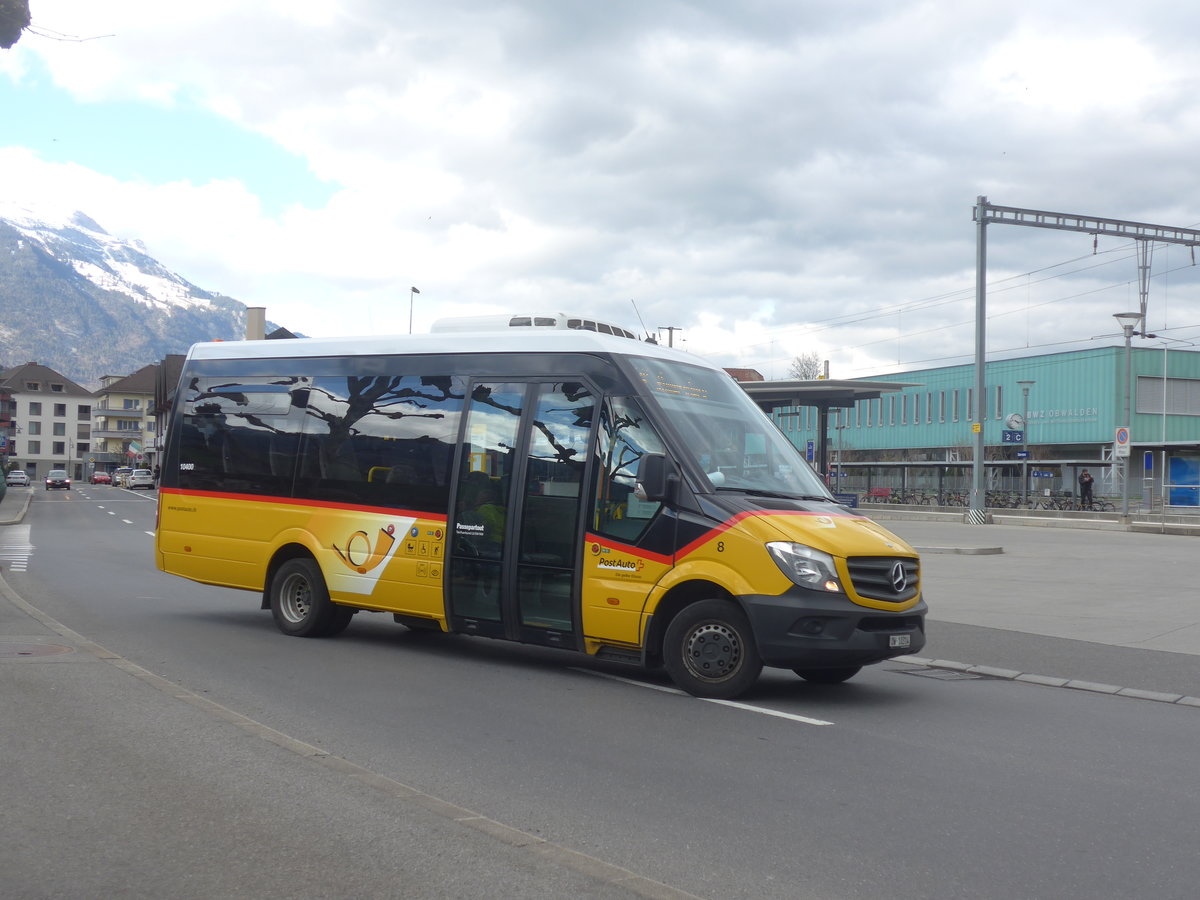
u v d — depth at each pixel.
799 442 88.94
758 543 8.54
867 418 81.62
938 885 4.64
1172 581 18.80
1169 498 50.12
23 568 20.05
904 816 5.63
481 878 4.43
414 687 8.84
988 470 69.38
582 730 7.44
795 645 8.34
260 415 12.04
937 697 9.17
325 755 6.25
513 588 9.80
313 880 4.38
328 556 11.20
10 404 114.69
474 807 5.59
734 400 10.06
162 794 5.46
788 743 7.24
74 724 6.79
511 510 9.89
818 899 4.45
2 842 4.71
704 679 8.75
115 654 9.55
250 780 5.73
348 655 10.40
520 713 7.94
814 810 5.69
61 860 4.52
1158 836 5.39
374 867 4.53
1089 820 5.64
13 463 154.62
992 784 6.32
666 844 5.09
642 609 9.02
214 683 8.73
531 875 4.47
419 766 6.34
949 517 42.62
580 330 9.96
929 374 75.75
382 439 10.97
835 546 8.44
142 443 155.88
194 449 12.53
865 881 4.67
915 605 8.78
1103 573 20.25
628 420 9.36
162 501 12.73
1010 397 68.62
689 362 10.21
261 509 11.84
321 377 11.65
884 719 8.15
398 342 11.17
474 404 10.35
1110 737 7.70
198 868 4.48
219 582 12.18
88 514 47.41
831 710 8.44
